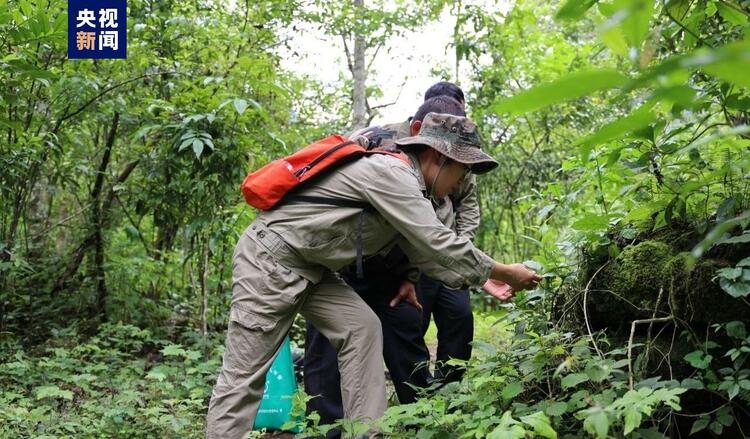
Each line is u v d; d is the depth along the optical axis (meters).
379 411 2.57
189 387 3.80
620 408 1.84
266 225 2.59
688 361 2.14
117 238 6.64
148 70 5.46
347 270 3.02
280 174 2.57
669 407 2.26
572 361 2.11
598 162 2.62
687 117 2.13
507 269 2.57
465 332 3.29
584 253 2.69
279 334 2.59
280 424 3.50
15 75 4.22
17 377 4.18
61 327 5.47
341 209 2.52
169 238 6.51
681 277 2.32
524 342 2.59
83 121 5.82
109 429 3.29
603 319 2.62
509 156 8.24
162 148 5.15
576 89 0.65
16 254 5.38
